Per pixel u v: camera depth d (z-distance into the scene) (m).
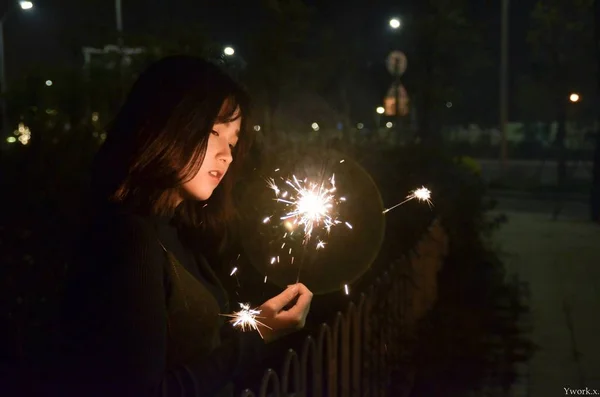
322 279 4.59
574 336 6.43
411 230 6.32
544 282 8.79
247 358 1.89
